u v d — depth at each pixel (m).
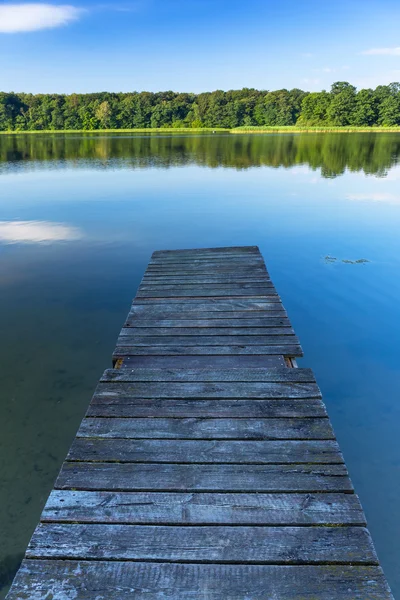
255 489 2.10
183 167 18.91
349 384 3.82
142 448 2.39
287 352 3.48
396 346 4.48
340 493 2.07
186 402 2.81
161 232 8.84
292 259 7.18
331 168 18.22
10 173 17.25
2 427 3.21
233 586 1.67
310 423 2.58
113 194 12.84
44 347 4.39
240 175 16.50
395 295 5.75
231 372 3.14
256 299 4.60
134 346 3.62
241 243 8.09
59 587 1.67
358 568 1.73
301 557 1.77
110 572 1.72
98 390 2.96
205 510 1.99
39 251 7.62
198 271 5.61
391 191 12.84
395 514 2.55
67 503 2.03
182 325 4.00
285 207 10.92
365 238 8.21
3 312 5.22
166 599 1.62
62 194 12.81
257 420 2.62
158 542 1.84
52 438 3.12
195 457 2.31
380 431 3.23
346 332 4.80
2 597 2.10
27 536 2.40
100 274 6.55
